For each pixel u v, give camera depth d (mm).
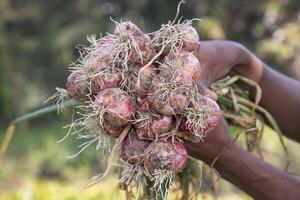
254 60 2234
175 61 1723
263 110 2254
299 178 1962
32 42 22703
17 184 9750
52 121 19469
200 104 1741
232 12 17016
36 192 4965
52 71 22797
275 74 2326
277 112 2338
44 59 22766
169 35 1751
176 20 1907
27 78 22875
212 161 1869
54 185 5531
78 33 20609
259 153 2268
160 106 1704
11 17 22219
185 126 1748
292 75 15695
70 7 21828
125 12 20484
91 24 20688
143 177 1828
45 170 10961
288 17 15953
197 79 1791
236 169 1894
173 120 1749
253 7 16750
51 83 22969
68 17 21906
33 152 13328
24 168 11305
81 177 5977
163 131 1734
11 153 14109
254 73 2250
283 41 15617
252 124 2160
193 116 1730
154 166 1739
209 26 16812
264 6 16156
